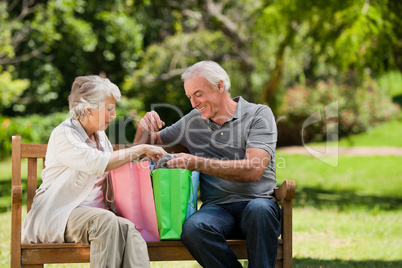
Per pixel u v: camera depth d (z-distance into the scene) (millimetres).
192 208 3842
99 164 3574
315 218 9156
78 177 3639
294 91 21109
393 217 9539
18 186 3432
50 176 3678
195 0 19422
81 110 3713
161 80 19359
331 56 12312
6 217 8656
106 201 3809
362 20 11070
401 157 18234
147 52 20000
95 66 20469
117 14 18562
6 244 6590
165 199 3701
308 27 13109
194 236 3588
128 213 3676
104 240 3422
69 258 3525
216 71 4016
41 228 3557
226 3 19391
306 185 14055
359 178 15203
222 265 3607
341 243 7125
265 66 19031
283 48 14664
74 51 19156
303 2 12117
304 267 5578
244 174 3803
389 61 12297
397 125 23500
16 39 17094
